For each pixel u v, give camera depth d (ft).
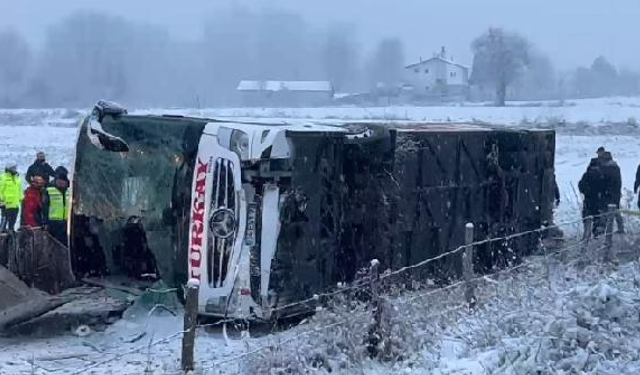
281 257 35.04
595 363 25.14
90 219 38.45
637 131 163.63
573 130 165.89
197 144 35.47
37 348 33.14
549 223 53.98
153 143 36.70
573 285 33.73
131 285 37.50
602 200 57.11
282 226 35.01
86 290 37.58
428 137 41.88
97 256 38.58
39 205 48.01
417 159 41.16
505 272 39.37
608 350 25.79
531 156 51.65
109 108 38.06
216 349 32.30
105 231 38.06
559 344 26.02
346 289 32.63
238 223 34.63
